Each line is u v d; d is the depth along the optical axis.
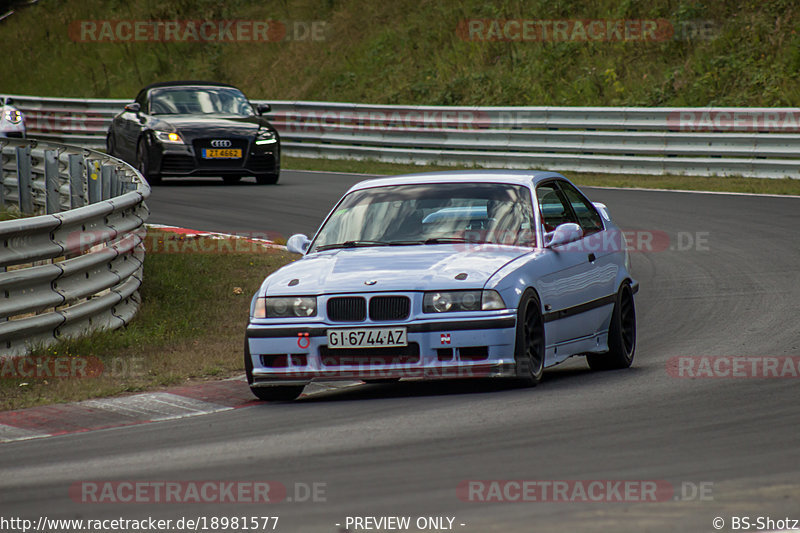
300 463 18.94
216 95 77.44
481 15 114.38
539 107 83.38
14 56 141.50
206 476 18.33
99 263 34.34
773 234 51.66
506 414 22.55
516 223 28.08
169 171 71.19
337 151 94.88
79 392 27.08
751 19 96.56
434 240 27.75
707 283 42.09
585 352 28.73
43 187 57.72
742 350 30.38
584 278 28.69
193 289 41.19
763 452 18.34
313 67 120.25
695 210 59.69
